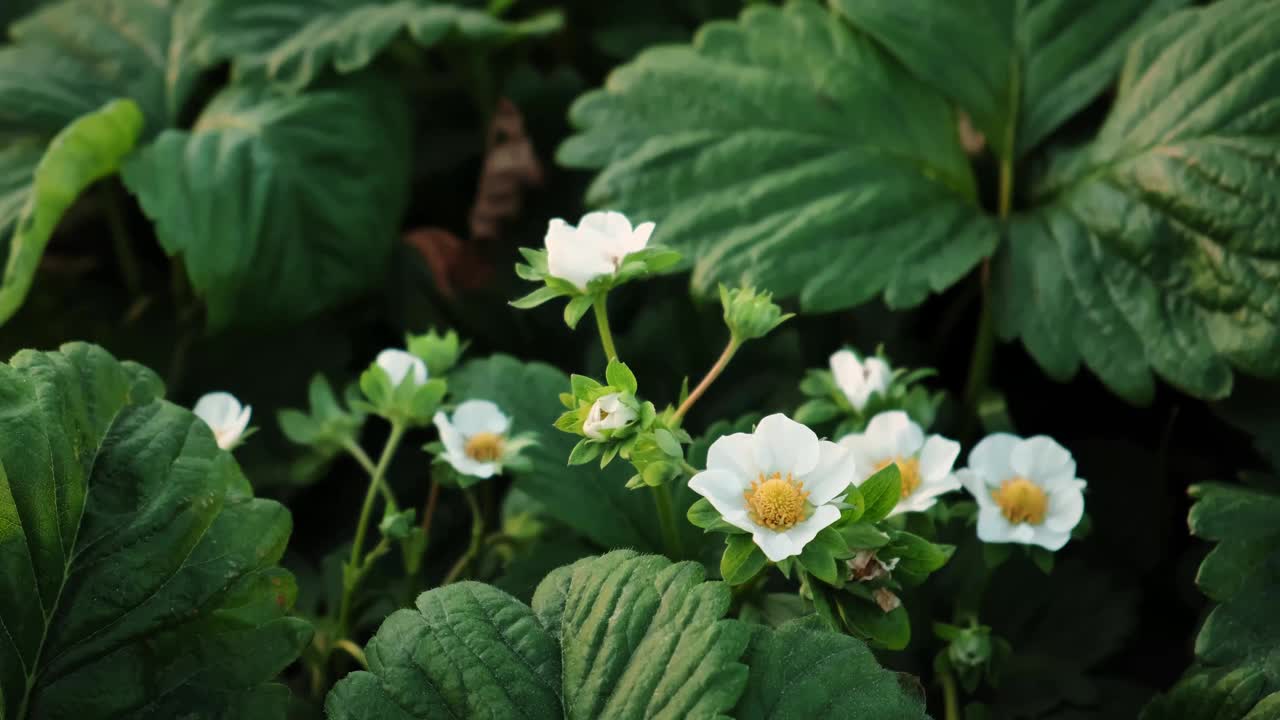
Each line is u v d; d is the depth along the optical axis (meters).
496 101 0.58
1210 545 0.46
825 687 0.35
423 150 0.58
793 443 0.36
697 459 0.42
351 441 0.43
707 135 0.48
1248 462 0.48
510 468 0.42
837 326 0.51
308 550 0.48
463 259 0.54
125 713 0.37
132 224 0.57
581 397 0.36
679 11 0.59
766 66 0.49
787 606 0.40
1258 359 0.42
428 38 0.52
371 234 0.52
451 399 0.44
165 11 0.55
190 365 0.52
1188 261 0.44
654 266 0.37
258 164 0.51
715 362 0.49
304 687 0.44
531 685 0.36
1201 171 0.44
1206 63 0.45
